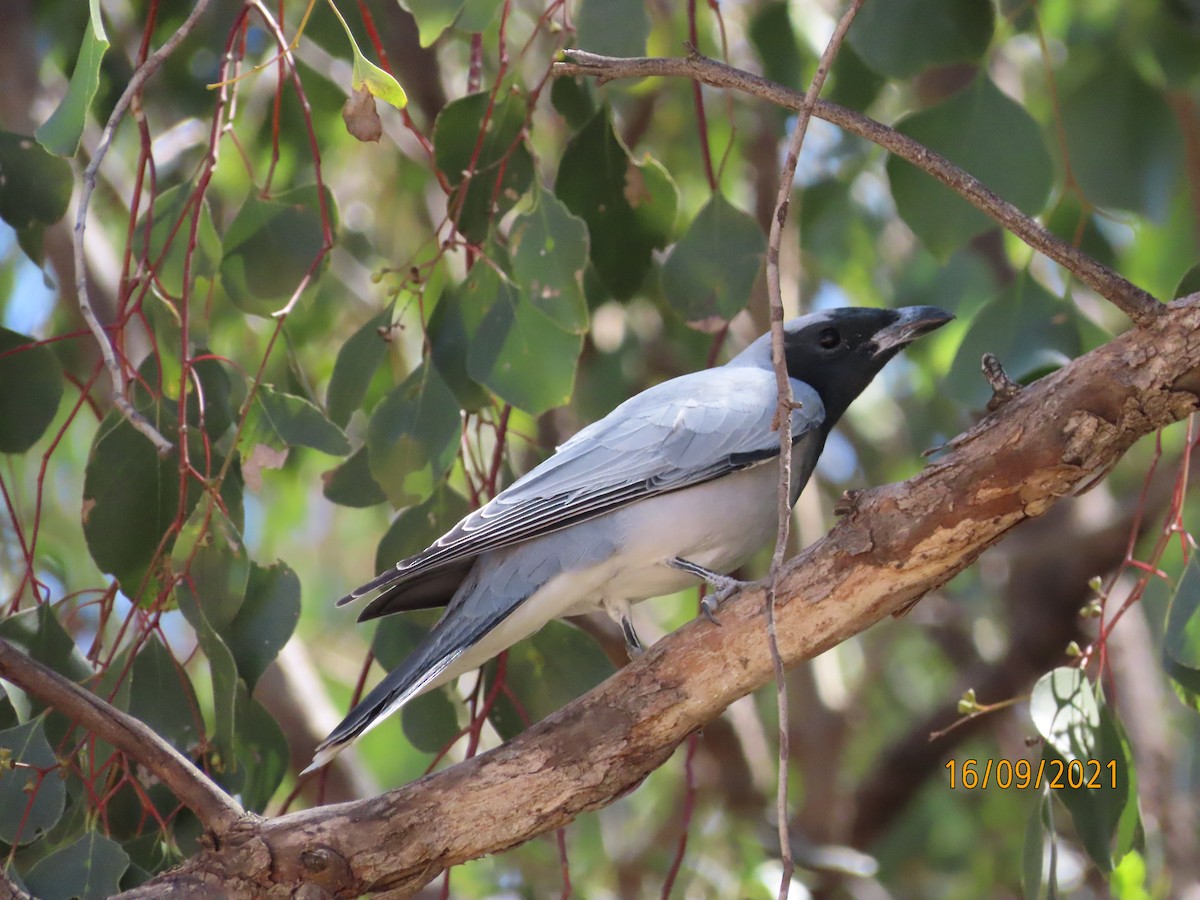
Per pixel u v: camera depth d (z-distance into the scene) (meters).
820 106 7.01
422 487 8.15
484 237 8.57
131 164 13.43
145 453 7.93
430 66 12.17
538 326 8.01
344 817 6.86
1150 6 10.29
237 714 8.03
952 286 13.91
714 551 8.70
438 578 8.61
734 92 12.91
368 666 8.76
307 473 13.86
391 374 10.05
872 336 9.93
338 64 11.98
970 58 8.76
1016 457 6.57
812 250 13.80
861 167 12.86
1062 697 7.60
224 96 7.84
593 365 11.82
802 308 15.02
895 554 6.78
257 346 12.29
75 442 13.82
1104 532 13.42
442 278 10.65
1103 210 10.30
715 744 13.74
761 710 15.33
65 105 6.99
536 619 8.41
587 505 8.34
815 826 13.51
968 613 14.91
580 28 8.23
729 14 13.12
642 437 8.58
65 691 6.73
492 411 8.92
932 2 8.72
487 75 12.55
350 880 6.80
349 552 15.93
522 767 6.99
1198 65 10.24
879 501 6.82
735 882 12.45
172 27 10.68
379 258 13.62
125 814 8.11
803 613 6.95
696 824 13.38
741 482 8.71
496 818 6.95
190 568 7.62
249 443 7.82
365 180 13.95
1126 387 6.46
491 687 8.91
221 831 6.78
